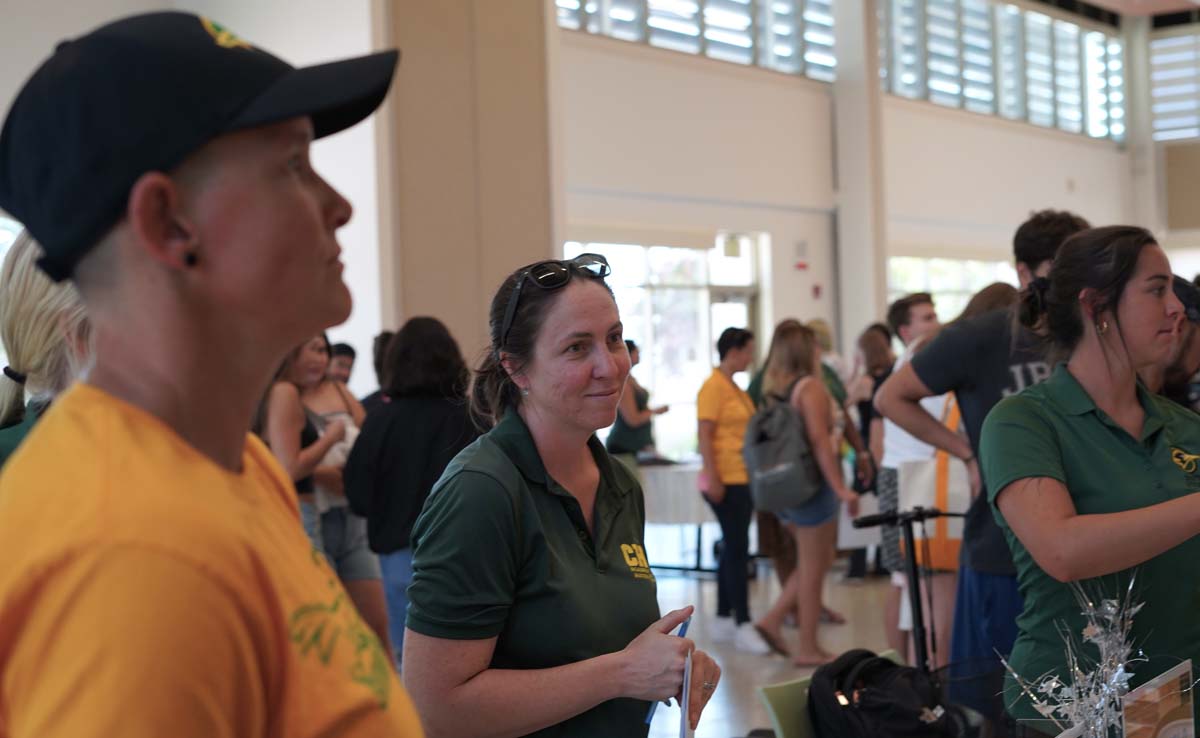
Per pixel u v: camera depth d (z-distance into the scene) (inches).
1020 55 576.7
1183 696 61.3
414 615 54.0
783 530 212.1
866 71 443.8
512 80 208.2
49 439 24.8
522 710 52.5
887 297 448.1
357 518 145.8
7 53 244.5
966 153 533.0
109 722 21.6
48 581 22.6
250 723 24.7
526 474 57.3
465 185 201.6
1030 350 95.0
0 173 26.3
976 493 102.7
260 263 26.5
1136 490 67.0
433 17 198.7
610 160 375.6
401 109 194.7
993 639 97.3
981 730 69.7
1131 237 68.5
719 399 211.6
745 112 419.5
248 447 31.1
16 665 22.6
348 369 200.1
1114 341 68.6
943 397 134.2
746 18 429.4
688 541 353.1
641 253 396.2
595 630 56.6
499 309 60.3
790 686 77.9
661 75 391.2
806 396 190.4
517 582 55.6
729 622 232.4
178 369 26.3
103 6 260.8
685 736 51.1
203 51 25.9
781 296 436.5
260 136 26.6
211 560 23.6
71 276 26.7
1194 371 94.8
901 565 147.9
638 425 280.5
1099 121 632.4
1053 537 63.7
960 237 535.5
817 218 450.0
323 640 27.0
